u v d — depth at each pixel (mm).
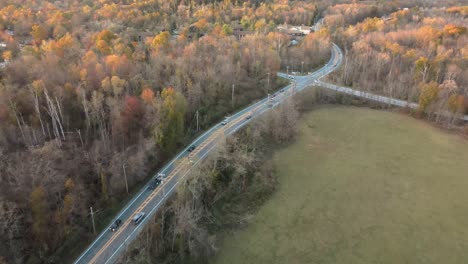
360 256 90125
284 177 119250
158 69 151875
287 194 111688
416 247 92688
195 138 134625
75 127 125000
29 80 130625
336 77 194375
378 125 154375
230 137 130250
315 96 175625
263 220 101500
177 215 89875
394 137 144875
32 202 84938
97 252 86812
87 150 113438
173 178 112250
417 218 102562
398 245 93375
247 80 177375
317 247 92938
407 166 126188
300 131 148375
